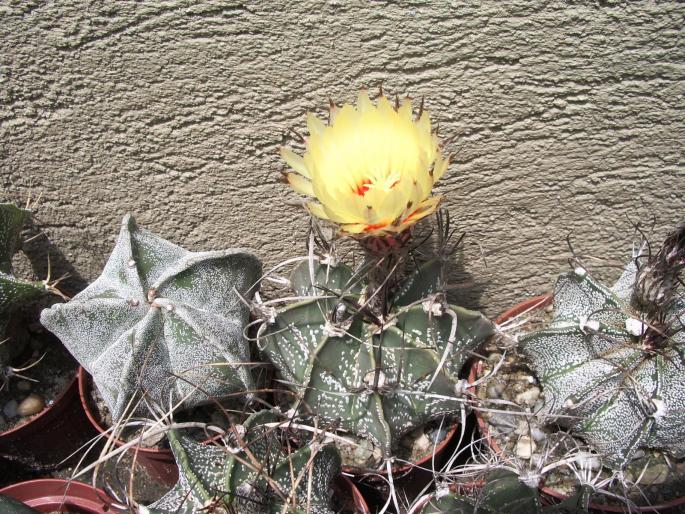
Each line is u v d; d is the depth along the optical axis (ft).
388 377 0.96
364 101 0.91
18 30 1.02
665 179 1.12
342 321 0.95
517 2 0.95
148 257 1.01
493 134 1.08
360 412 0.98
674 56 0.98
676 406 0.94
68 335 0.98
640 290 0.93
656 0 0.93
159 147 1.14
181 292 0.98
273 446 0.93
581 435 1.01
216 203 1.21
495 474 0.96
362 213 0.82
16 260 1.30
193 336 0.95
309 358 0.97
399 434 1.00
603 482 0.96
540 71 1.01
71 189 1.20
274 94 1.07
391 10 0.97
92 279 1.34
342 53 1.02
